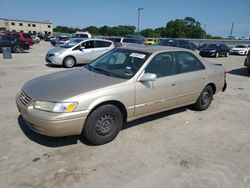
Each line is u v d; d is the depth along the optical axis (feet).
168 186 9.37
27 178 9.43
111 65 14.58
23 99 11.73
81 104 10.85
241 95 23.91
